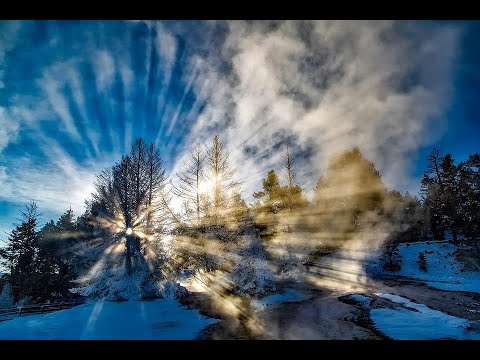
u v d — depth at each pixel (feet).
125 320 48.19
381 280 87.81
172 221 85.97
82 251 93.30
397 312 47.75
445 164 132.05
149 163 92.73
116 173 90.38
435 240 125.18
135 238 79.97
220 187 87.92
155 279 72.33
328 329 39.96
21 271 103.76
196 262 82.28
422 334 35.22
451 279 85.25
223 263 77.15
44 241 112.16
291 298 63.46
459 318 41.98
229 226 80.07
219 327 43.50
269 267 70.59
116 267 76.13
